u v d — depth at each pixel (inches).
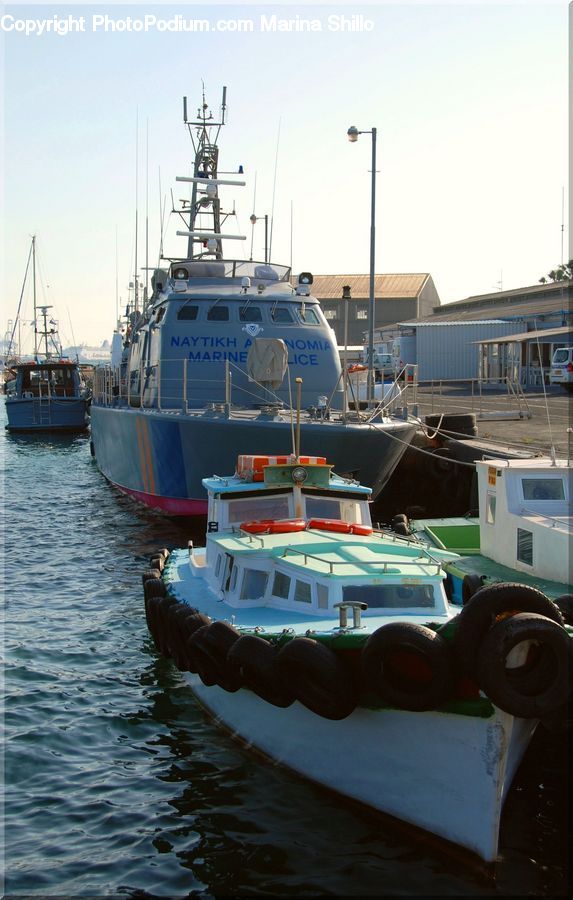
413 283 3489.2
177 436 816.9
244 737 441.1
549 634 326.0
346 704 361.4
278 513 529.0
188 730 466.6
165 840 365.1
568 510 566.9
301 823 378.0
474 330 2230.6
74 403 2416.3
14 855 354.9
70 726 469.1
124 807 389.7
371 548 466.3
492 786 339.3
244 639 389.7
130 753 440.5
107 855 355.3
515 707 325.7
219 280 1013.8
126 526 992.2
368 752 375.2
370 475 791.1
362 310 3412.9
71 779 414.3
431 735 352.8
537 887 335.0
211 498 550.0
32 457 1852.9
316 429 754.2
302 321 948.6
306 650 363.9
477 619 335.6
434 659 337.7
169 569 569.6
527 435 1060.5
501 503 578.2
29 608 674.2
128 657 569.9
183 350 919.0
